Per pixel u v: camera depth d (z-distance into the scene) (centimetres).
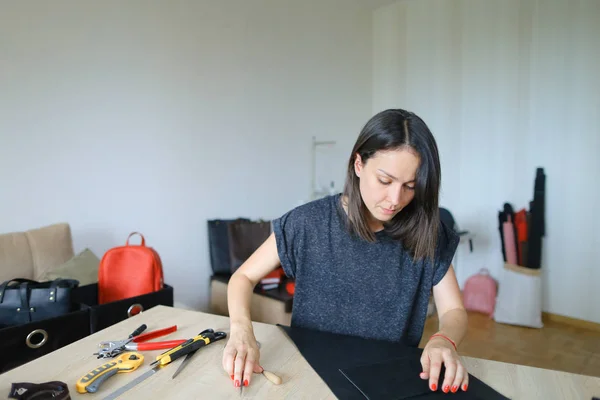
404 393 80
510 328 304
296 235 107
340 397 79
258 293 240
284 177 323
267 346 99
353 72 385
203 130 266
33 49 195
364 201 95
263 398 78
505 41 332
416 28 382
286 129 322
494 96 340
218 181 278
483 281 334
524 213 321
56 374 86
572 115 303
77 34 208
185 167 259
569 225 309
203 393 80
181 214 259
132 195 235
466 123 357
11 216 194
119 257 186
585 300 306
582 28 294
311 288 109
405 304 105
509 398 80
